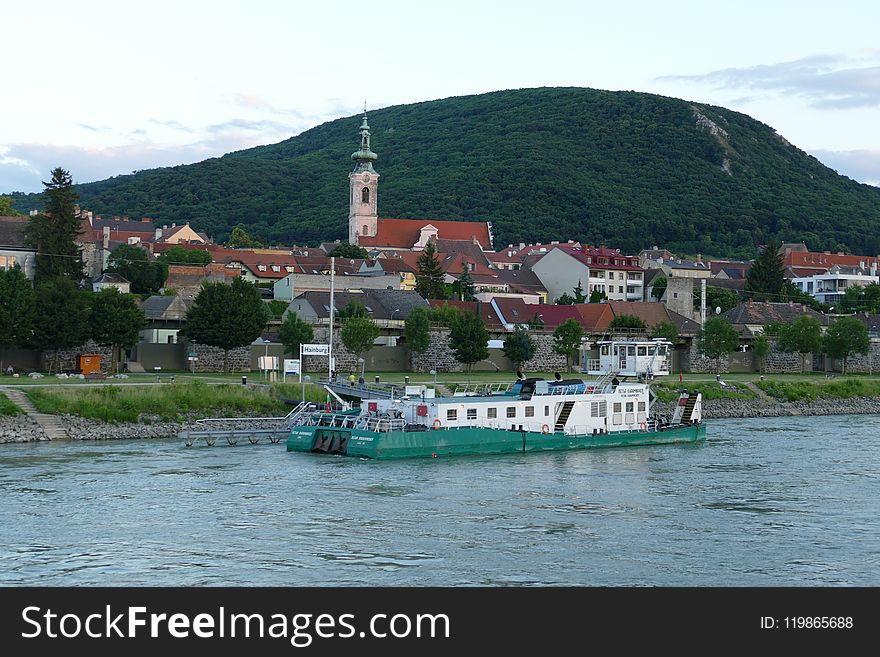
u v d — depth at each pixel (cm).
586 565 4816
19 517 5603
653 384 13225
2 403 8956
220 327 12519
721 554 5028
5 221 17788
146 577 4575
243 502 6116
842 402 14338
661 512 6006
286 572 4666
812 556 5012
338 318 15175
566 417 9044
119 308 12300
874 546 5209
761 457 8475
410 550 5038
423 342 14025
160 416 9488
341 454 8231
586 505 6188
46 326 11731
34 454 7912
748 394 13850
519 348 14825
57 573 4612
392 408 8675
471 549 5066
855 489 6838
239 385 10450
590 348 16325
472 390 11588
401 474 7275
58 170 17088
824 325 19738
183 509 5881
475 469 7600
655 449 9012
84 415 9150
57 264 16912
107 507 5891
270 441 9131
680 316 18388
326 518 5706
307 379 10994
